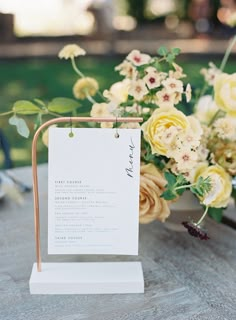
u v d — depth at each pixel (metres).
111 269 0.88
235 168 1.00
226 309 0.80
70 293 0.84
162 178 0.94
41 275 0.86
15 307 0.80
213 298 0.83
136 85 0.96
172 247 1.02
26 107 0.97
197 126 0.93
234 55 6.49
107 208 0.86
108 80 5.25
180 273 0.91
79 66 6.23
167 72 1.02
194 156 0.90
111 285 0.84
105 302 0.81
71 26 8.62
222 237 1.07
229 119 1.03
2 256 0.97
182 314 0.78
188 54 6.51
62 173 0.84
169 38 8.26
